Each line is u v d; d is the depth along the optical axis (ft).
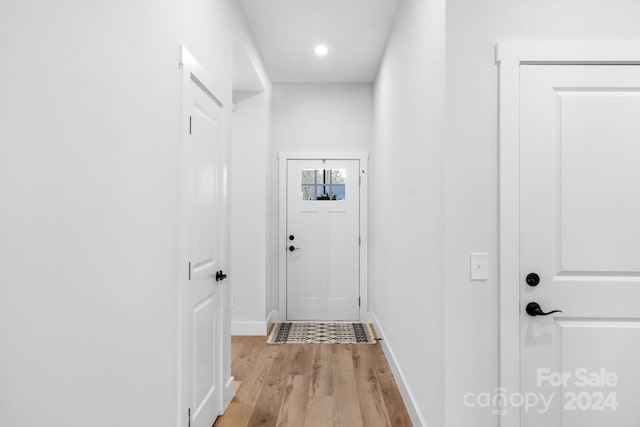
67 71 3.37
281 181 15.55
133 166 4.46
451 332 5.78
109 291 3.99
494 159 5.84
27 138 2.97
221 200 7.98
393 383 9.73
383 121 12.46
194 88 6.41
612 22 5.85
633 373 5.78
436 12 6.31
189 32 6.22
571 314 5.79
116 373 4.13
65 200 3.35
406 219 8.76
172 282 5.57
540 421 5.79
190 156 6.13
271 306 15.48
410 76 8.34
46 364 3.15
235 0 9.29
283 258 15.55
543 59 5.77
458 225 5.81
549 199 5.81
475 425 5.76
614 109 5.85
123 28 4.25
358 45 12.17
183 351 5.84
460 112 5.83
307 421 7.82
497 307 5.81
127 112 4.33
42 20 3.09
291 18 10.57
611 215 5.83
